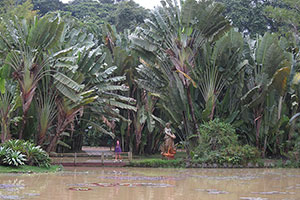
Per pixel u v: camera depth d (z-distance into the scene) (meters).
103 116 20.75
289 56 21.62
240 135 22.62
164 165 17.89
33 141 18.41
